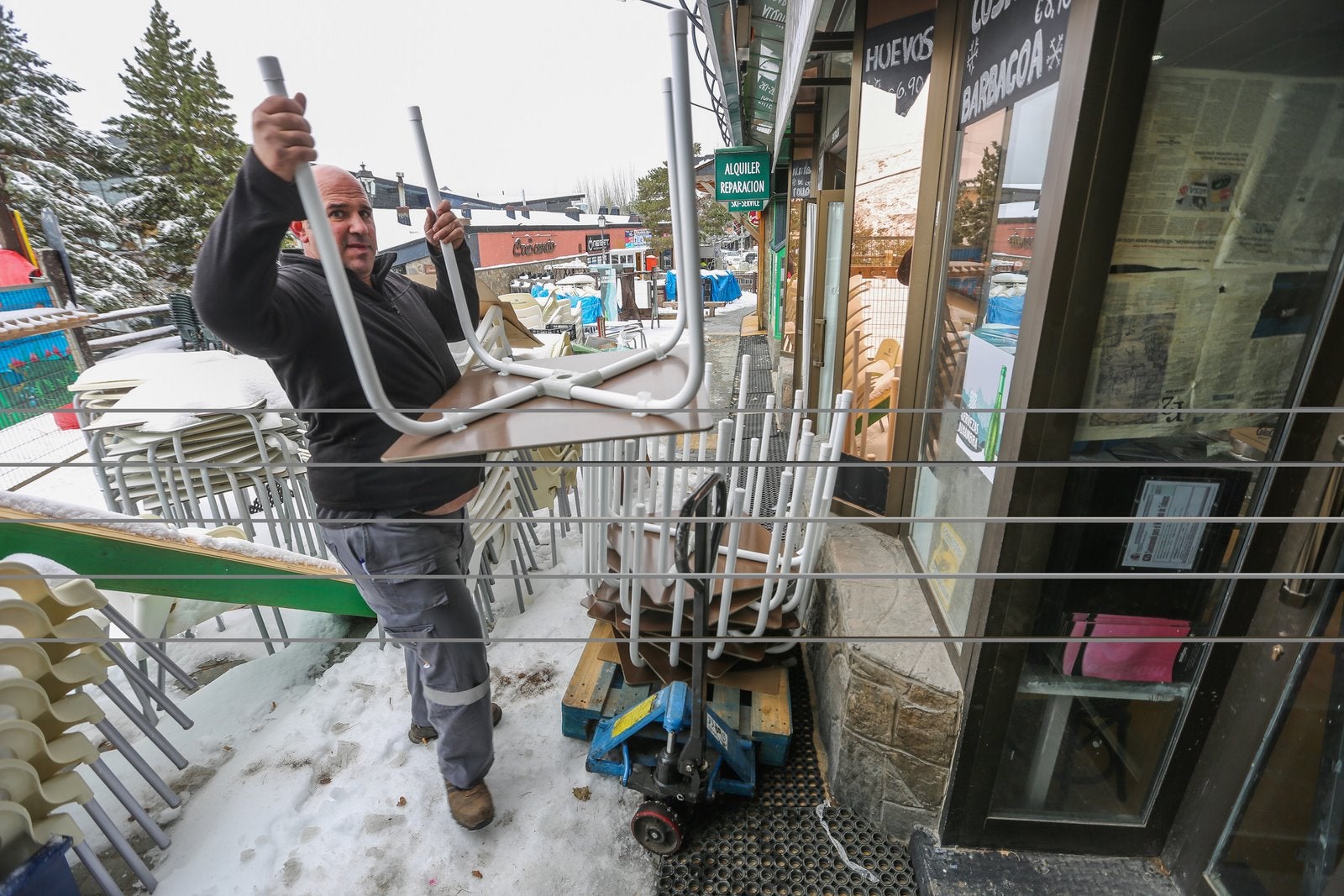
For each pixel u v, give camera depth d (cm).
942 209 203
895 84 244
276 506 316
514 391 89
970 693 145
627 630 197
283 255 141
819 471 176
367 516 150
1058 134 110
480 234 2275
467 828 176
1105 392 121
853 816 177
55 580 153
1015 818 157
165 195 1725
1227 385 118
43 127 1588
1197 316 115
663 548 140
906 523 224
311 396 142
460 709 165
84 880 167
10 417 505
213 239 101
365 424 145
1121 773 154
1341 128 103
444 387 160
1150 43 99
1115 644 140
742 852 169
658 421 74
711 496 159
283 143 59
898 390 225
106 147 1741
